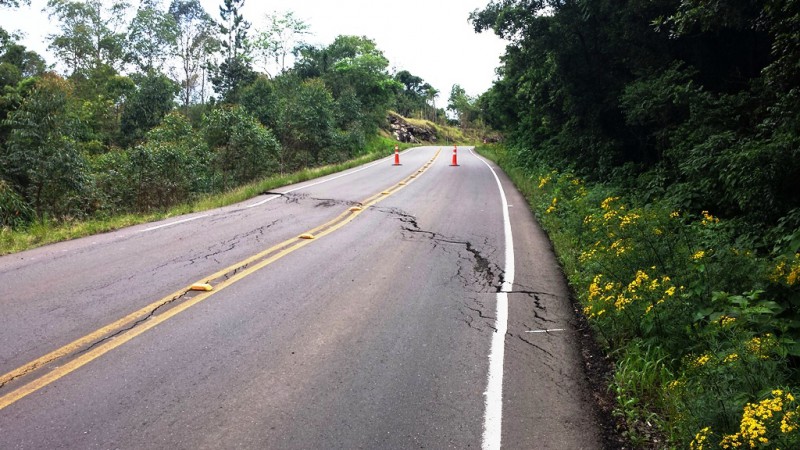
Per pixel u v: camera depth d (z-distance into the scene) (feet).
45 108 47.11
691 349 13.66
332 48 161.89
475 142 259.39
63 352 14.38
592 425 11.53
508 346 15.61
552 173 52.06
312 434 10.97
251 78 151.94
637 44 44.45
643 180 38.32
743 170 23.99
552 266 24.88
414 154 127.24
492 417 11.73
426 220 36.47
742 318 12.90
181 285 20.65
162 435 10.79
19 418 11.20
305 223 34.55
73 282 20.70
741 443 8.82
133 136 117.70
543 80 61.62
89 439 10.56
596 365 14.53
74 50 156.66
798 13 22.13
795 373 11.89
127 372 13.41
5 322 16.35
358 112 132.16
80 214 44.19
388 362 14.43
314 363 14.26
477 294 20.57
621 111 44.86
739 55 37.50
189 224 33.58
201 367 13.84
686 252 18.65
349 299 19.61
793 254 17.08
